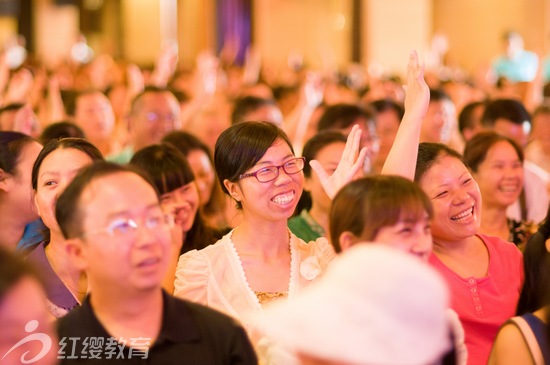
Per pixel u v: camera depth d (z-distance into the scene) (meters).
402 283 2.23
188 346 3.03
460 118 8.09
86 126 8.20
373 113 7.12
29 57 17.59
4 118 7.38
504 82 12.07
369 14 21.22
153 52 30.03
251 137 3.93
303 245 4.14
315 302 2.29
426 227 3.21
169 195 4.86
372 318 2.21
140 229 2.92
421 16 21.20
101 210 2.92
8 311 2.36
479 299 4.15
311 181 5.26
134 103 7.72
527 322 3.30
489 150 5.44
